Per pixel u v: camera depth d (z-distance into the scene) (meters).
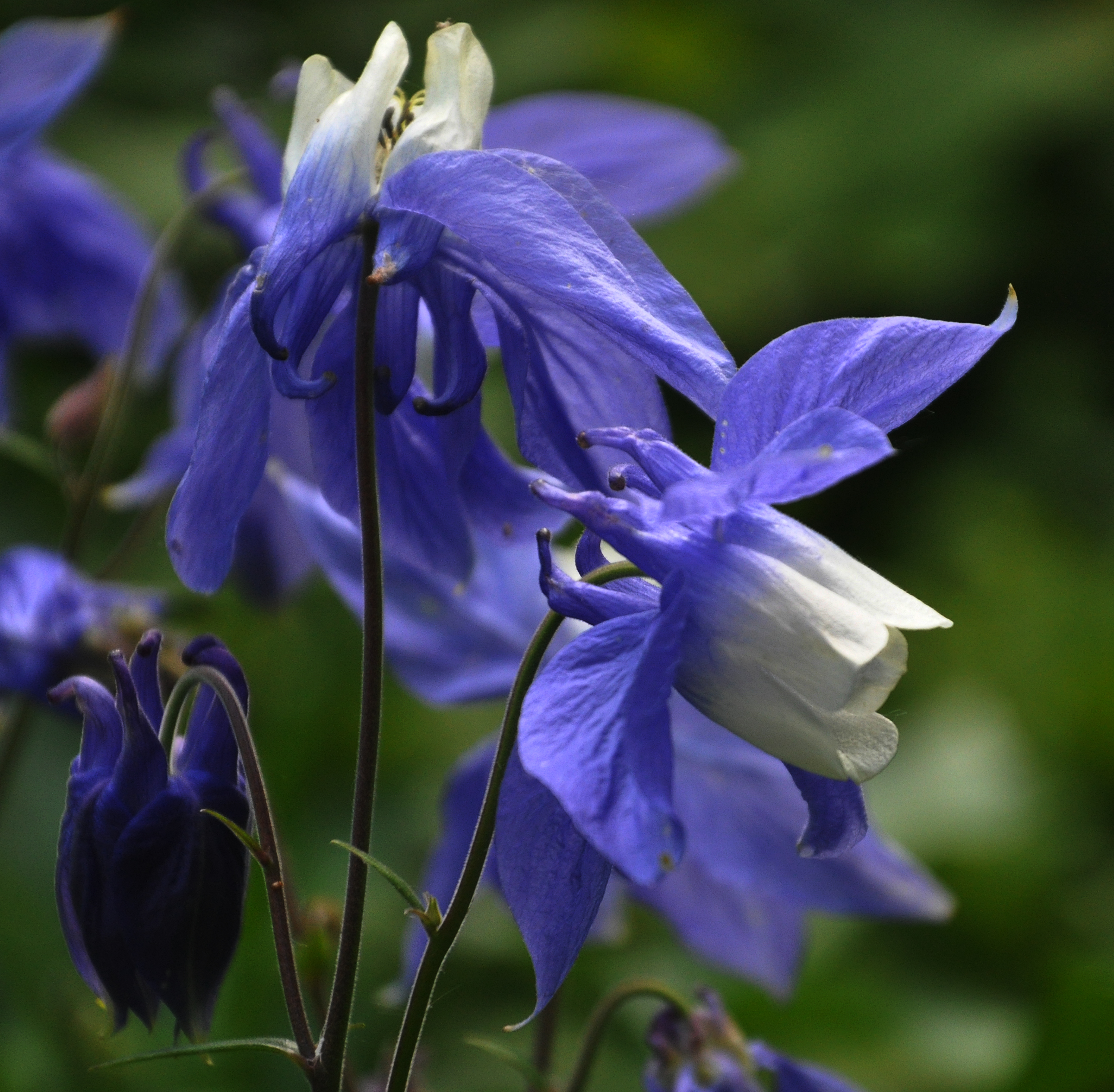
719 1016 0.57
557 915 0.48
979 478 1.38
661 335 0.48
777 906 0.60
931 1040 0.86
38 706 0.61
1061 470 1.39
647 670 0.47
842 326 0.48
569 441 0.51
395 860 0.89
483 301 0.51
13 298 0.74
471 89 0.50
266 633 0.93
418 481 0.52
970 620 1.21
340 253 0.50
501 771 0.49
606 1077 0.77
